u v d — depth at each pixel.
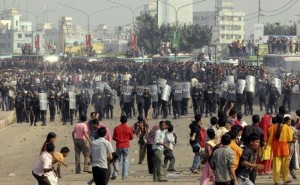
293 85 88.38
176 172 37.78
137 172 39.47
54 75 129.00
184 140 56.19
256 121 30.72
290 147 32.78
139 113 73.88
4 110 92.12
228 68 102.12
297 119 36.91
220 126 30.45
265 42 164.25
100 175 27.94
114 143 53.25
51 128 70.00
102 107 76.56
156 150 34.75
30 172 42.53
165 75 114.69
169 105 78.69
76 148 39.44
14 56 193.50
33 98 72.94
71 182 35.31
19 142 59.81
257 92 87.62
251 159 24.56
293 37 156.50
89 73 143.12
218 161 23.78
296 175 36.25
